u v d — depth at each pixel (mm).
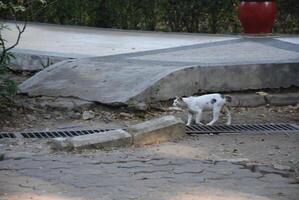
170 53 11031
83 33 15406
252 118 8242
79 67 9516
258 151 6473
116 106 8125
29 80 9320
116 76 8906
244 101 8859
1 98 8102
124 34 15258
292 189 5168
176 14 16797
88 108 8234
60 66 9641
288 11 16234
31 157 6141
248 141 6945
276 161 6074
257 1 14328
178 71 8523
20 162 5949
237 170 5723
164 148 6543
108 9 17406
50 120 7902
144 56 10578
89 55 10781
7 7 8594
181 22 16844
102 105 8242
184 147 6598
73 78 9109
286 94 9211
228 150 6508
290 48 11734
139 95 8164
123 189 5137
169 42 13133
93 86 8719
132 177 5480
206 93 8844
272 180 5426
